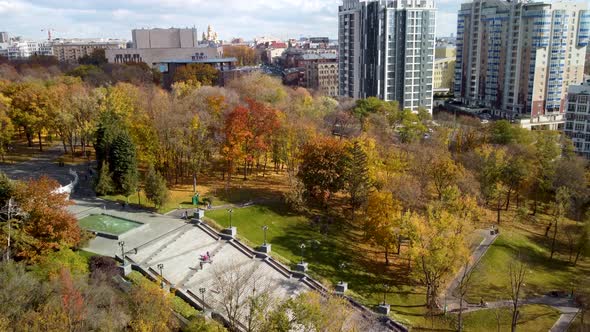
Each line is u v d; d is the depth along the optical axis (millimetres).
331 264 81812
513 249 94188
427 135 151500
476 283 81750
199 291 65438
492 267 87125
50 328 46062
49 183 68875
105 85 178500
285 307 55188
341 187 96375
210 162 113625
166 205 92625
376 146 111750
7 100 125750
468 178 102062
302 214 95688
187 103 120188
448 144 139375
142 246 74875
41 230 63375
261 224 89688
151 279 67125
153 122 103625
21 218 63625
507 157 113188
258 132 107500
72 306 48438
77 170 111188
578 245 92562
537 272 88562
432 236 74562
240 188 105250
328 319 56344
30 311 48438
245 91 172500
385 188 93562
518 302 76000
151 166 89312
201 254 76000
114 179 95500
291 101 163125
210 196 98500
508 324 71562
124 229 80125
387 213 81562
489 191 105812
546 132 141875
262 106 113188
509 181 110938
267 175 115500
